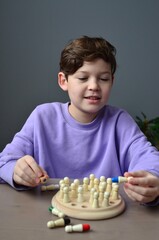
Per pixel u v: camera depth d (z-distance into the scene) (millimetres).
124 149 923
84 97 838
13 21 1903
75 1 1920
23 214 539
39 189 676
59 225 491
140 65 1982
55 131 973
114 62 870
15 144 915
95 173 942
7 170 708
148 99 2010
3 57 1920
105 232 475
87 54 805
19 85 1949
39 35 1923
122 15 1941
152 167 686
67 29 1933
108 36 1952
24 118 1973
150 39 1963
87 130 957
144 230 485
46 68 1946
